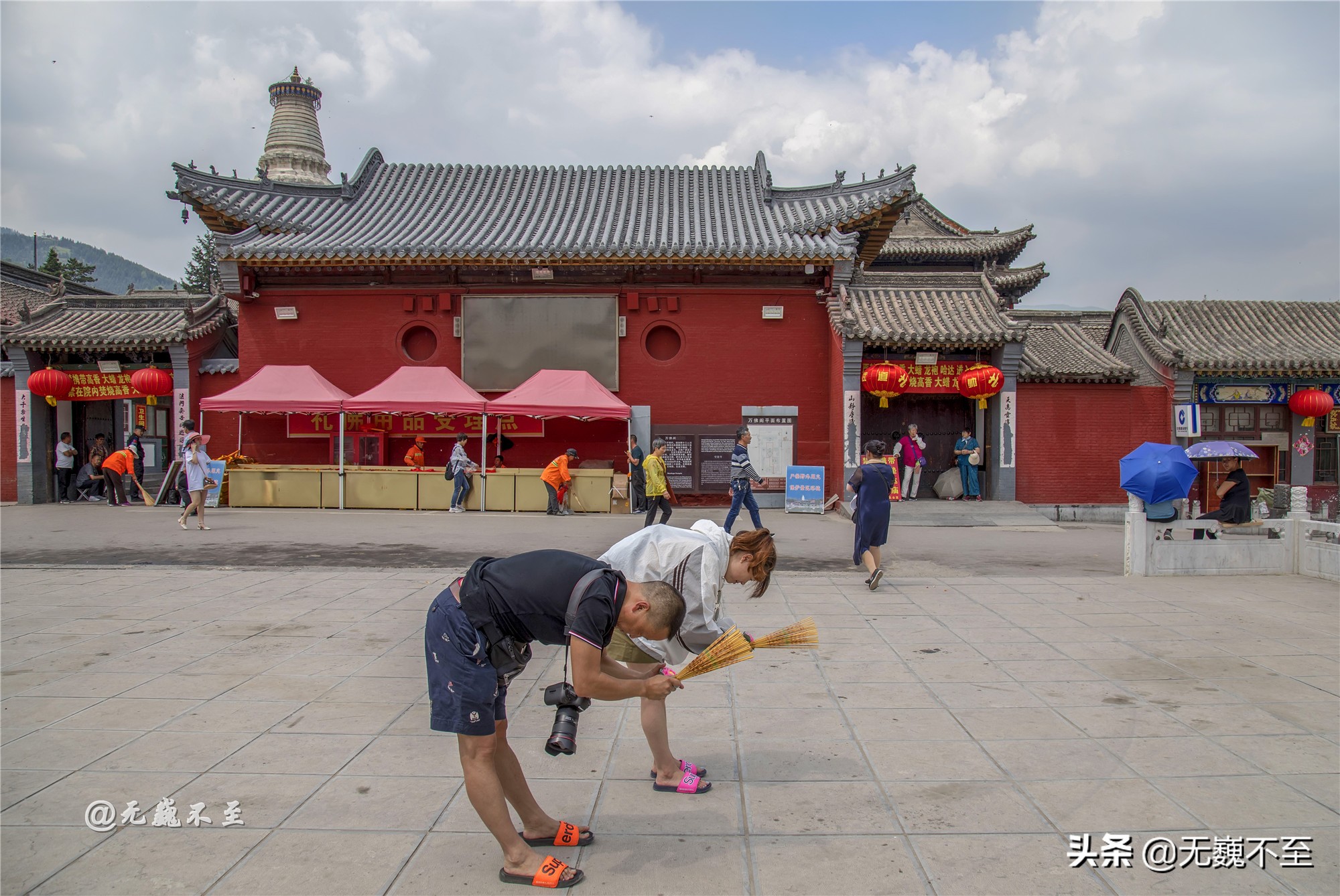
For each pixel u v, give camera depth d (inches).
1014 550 479.8
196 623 281.6
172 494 731.4
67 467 769.6
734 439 738.2
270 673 226.4
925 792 152.8
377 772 162.1
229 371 765.3
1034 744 175.3
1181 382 706.2
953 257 1025.5
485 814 120.9
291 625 280.4
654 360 744.3
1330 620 287.3
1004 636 267.4
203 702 202.8
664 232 775.7
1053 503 699.4
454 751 173.6
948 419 756.0
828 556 447.2
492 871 125.6
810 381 740.0
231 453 762.8
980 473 722.8
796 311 741.9
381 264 723.4
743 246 714.8
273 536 508.4
